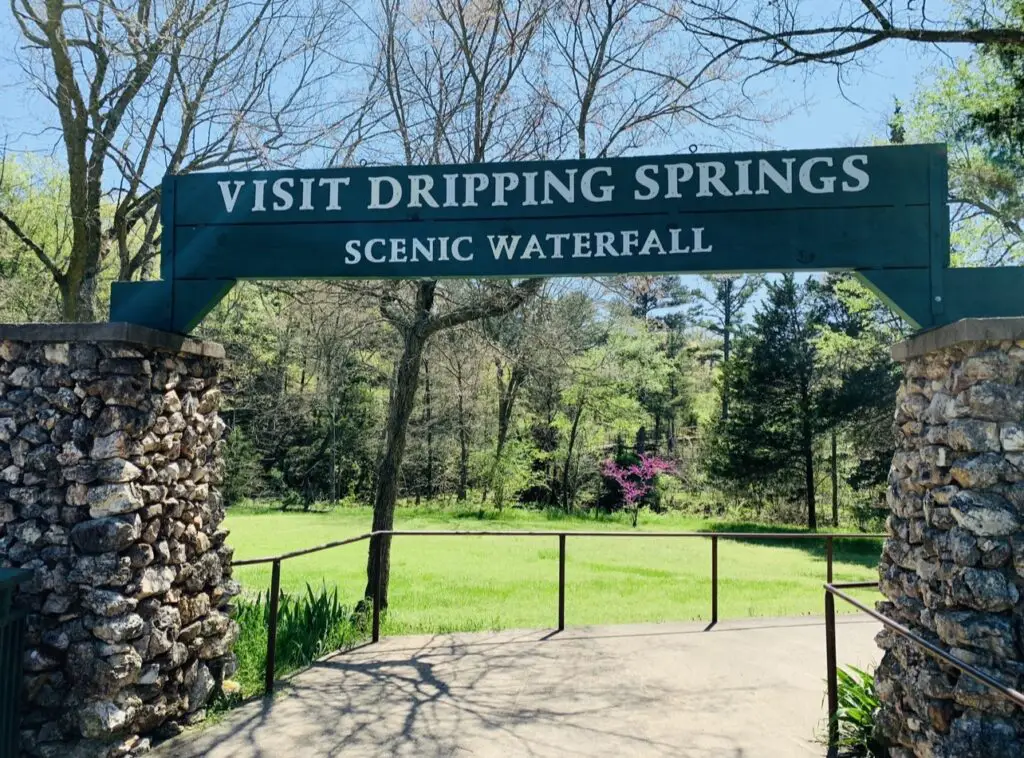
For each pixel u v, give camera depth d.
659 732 4.42
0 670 3.54
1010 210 12.70
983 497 3.03
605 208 4.35
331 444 29.72
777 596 10.32
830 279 26.02
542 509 29.70
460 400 23.72
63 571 3.85
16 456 3.98
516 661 5.86
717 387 33.19
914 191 4.09
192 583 4.56
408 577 12.15
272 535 19.36
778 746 4.20
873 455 24.86
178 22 8.61
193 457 4.72
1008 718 2.89
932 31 6.27
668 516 29.11
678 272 4.28
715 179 4.27
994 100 12.96
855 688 4.39
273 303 11.88
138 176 9.16
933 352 3.48
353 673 5.57
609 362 19.86
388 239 4.49
